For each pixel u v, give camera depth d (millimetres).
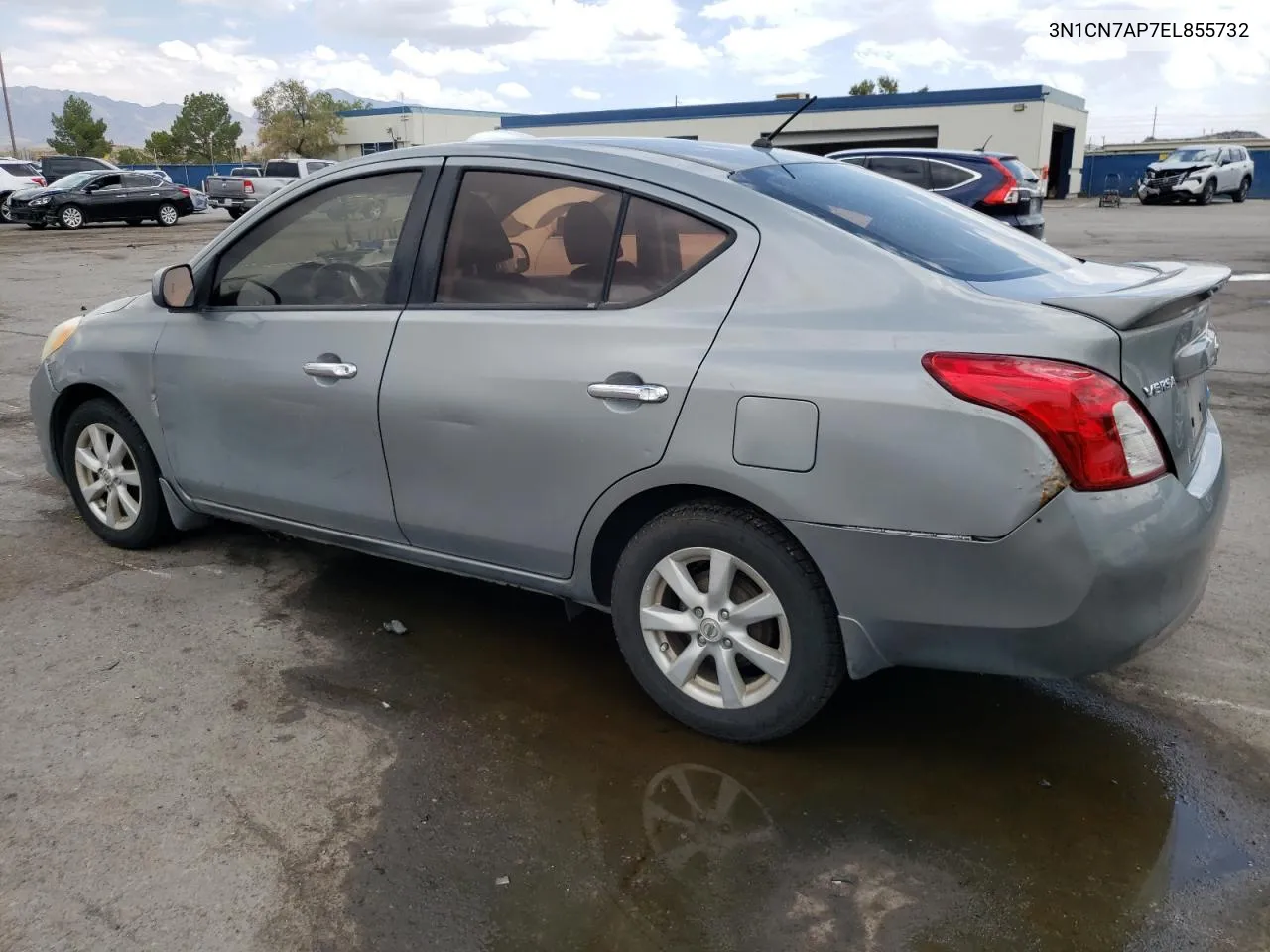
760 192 2887
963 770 2885
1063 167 43281
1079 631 2457
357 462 3457
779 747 2994
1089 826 2639
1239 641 3602
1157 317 2500
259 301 3750
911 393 2471
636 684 3371
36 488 5336
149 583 4137
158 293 3756
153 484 4262
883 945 2246
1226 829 2625
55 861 2508
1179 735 3049
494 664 3502
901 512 2508
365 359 3359
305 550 4488
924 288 2607
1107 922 2309
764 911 2346
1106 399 2387
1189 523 2541
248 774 2867
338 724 3123
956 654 2619
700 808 2715
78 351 4281
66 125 71312
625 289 2943
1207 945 2240
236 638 3678
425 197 3346
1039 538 2398
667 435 2771
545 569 3184
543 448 3006
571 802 2744
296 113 62500
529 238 3121
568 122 42750
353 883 2441
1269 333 9312
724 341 2725
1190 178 32531
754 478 2660
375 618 3850
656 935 2279
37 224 27781
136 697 3270
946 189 12211
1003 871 2475
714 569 2854
